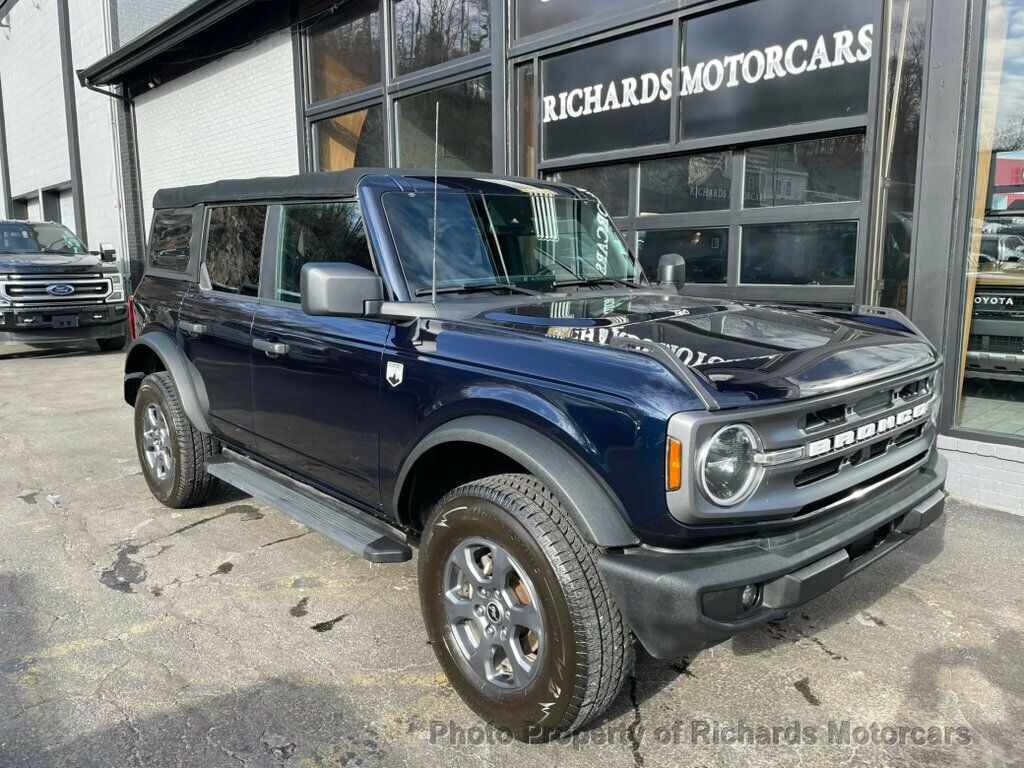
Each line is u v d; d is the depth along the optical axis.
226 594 3.66
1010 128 4.64
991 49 4.61
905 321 3.26
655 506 2.17
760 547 2.28
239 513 4.75
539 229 3.65
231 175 12.19
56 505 4.93
